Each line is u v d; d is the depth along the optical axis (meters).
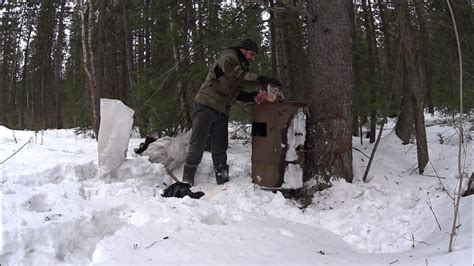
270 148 4.91
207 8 7.14
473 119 8.68
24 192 3.48
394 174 5.58
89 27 11.97
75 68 19.25
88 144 7.31
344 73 5.19
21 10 21.50
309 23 5.38
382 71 8.49
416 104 5.69
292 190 4.94
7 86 28.77
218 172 5.19
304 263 2.95
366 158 6.01
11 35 26.53
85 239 3.10
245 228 3.68
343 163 5.17
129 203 3.72
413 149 6.45
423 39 7.96
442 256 2.85
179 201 4.01
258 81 4.91
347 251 3.71
